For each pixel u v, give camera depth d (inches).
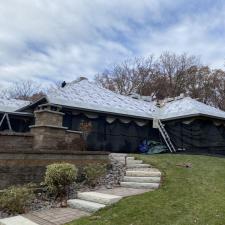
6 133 395.5
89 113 642.2
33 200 305.3
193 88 1520.7
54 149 395.5
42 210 279.6
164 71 1585.9
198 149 647.8
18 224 235.1
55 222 238.4
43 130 388.8
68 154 368.8
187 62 1577.3
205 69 1547.7
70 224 228.5
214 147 677.3
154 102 930.1
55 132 400.8
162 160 469.1
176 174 371.2
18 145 398.6
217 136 693.3
